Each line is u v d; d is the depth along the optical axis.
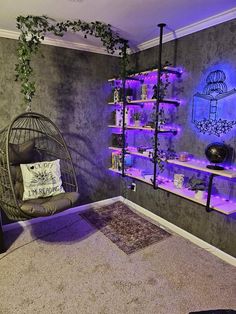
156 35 2.63
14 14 2.10
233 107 2.09
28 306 1.66
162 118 2.83
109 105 3.42
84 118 3.21
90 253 2.30
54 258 2.21
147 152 2.85
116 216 3.17
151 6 1.92
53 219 3.04
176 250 2.39
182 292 1.82
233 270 2.09
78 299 1.73
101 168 3.50
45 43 2.73
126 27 2.39
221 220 2.28
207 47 2.26
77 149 3.21
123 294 1.79
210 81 2.26
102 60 3.21
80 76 3.07
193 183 2.39
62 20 2.23
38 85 2.78
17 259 2.18
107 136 3.49
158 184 2.72
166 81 2.71
